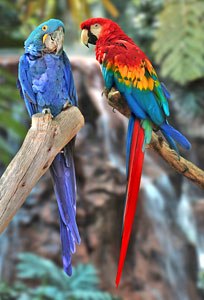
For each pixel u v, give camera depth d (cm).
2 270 679
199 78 1005
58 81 256
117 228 698
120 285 677
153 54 1085
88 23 287
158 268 721
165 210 792
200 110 1016
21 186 191
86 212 687
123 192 701
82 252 673
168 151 251
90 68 796
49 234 686
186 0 895
